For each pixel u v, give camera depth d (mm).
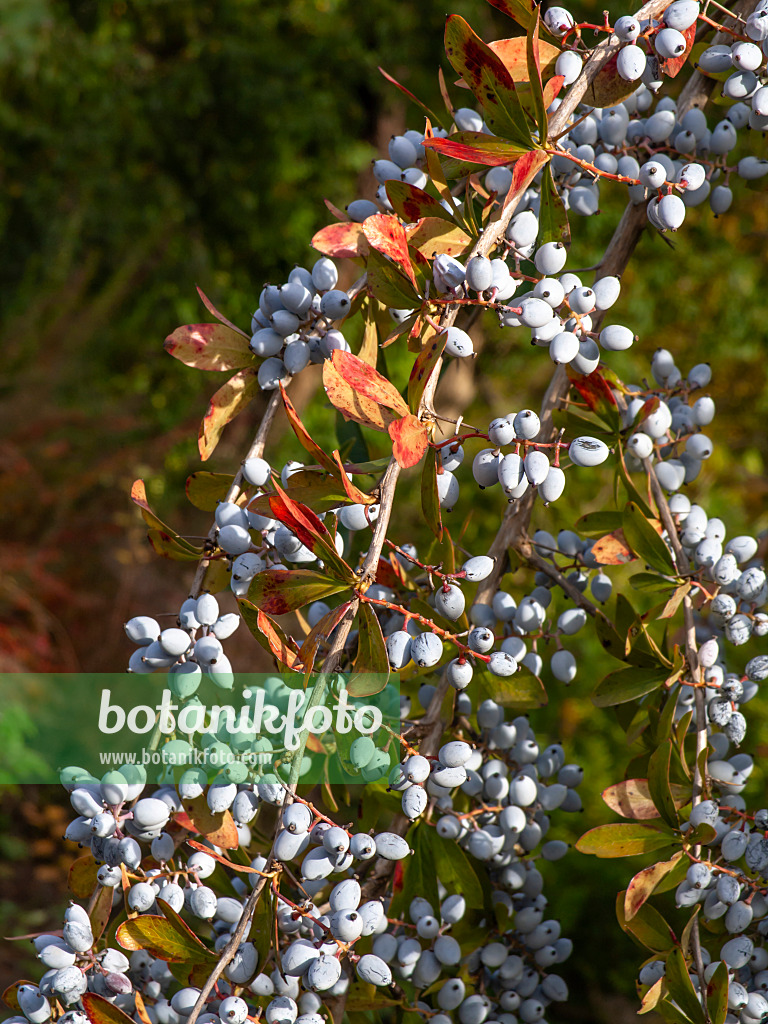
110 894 571
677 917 839
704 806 579
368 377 544
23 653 1726
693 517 627
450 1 2496
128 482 2217
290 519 539
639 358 2221
